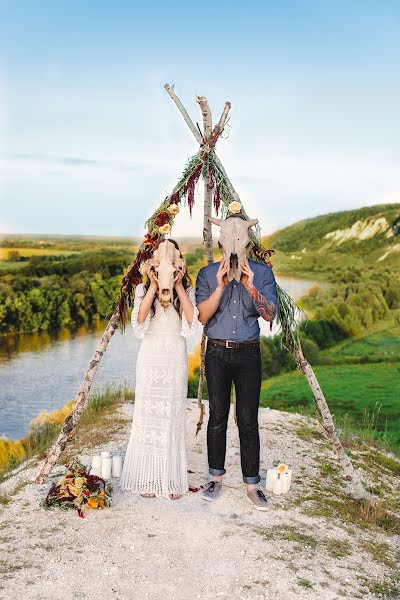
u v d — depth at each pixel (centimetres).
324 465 675
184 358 518
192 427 757
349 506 567
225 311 500
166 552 434
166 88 568
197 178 556
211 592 390
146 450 521
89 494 504
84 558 425
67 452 683
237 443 706
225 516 499
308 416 896
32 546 442
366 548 482
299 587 402
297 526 500
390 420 1412
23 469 657
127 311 566
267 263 557
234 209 529
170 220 543
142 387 516
